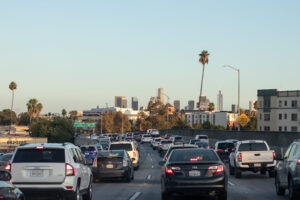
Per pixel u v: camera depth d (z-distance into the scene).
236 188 21.94
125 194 19.77
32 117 180.00
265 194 19.34
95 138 122.56
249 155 27.55
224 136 80.12
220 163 15.88
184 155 16.52
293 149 17.50
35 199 16.12
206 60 119.00
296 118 124.69
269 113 130.25
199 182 15.49
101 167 25.56
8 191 10.62
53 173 14.44
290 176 17.09
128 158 26.86
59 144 15.27
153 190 21.62
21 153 14.71
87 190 16.94
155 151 75.00
